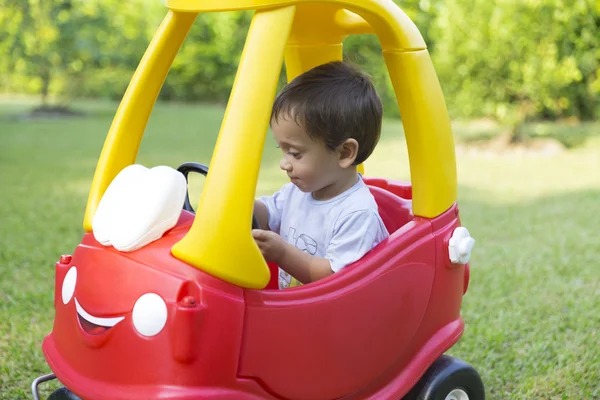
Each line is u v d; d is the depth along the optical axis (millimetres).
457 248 1734
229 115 1361
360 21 1766
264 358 1400
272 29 1362
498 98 6262
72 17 8078
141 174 1493
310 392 1485
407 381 1676
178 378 1312
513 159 6039
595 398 2053
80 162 5562
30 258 3188
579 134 6859
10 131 6945
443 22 6281
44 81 8273
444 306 1767
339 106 1581
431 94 1681
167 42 1651
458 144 6570
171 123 7742
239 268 1343
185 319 1291
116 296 1381
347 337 1522
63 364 1479
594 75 6363
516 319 2602
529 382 2133
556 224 3947
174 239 1409
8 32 7730
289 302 1422
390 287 1597
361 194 1665
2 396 2018
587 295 2865
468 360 2289
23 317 2557
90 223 1574
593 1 5980
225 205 1337
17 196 4398
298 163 1606
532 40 6008
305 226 1709
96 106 9094
